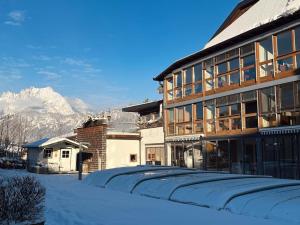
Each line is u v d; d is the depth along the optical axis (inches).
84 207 423.8
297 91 725.3
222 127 919.7
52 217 369.1
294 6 838.5
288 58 753.0
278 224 332.2
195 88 1024.2
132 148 1226.0
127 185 592.1
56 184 700.7
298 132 709.9
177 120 1091.3
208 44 1091.9
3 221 308.5
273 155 769.6
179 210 401.7
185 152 1045.8
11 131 3166.8
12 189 331.0
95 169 1185.4
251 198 402.9
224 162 902.4
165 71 1123.9
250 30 813.9
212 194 441.4
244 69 856.9
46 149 1192.2
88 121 1266.0
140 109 1365.7
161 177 609.3
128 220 347.9
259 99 806.5
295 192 431.8
